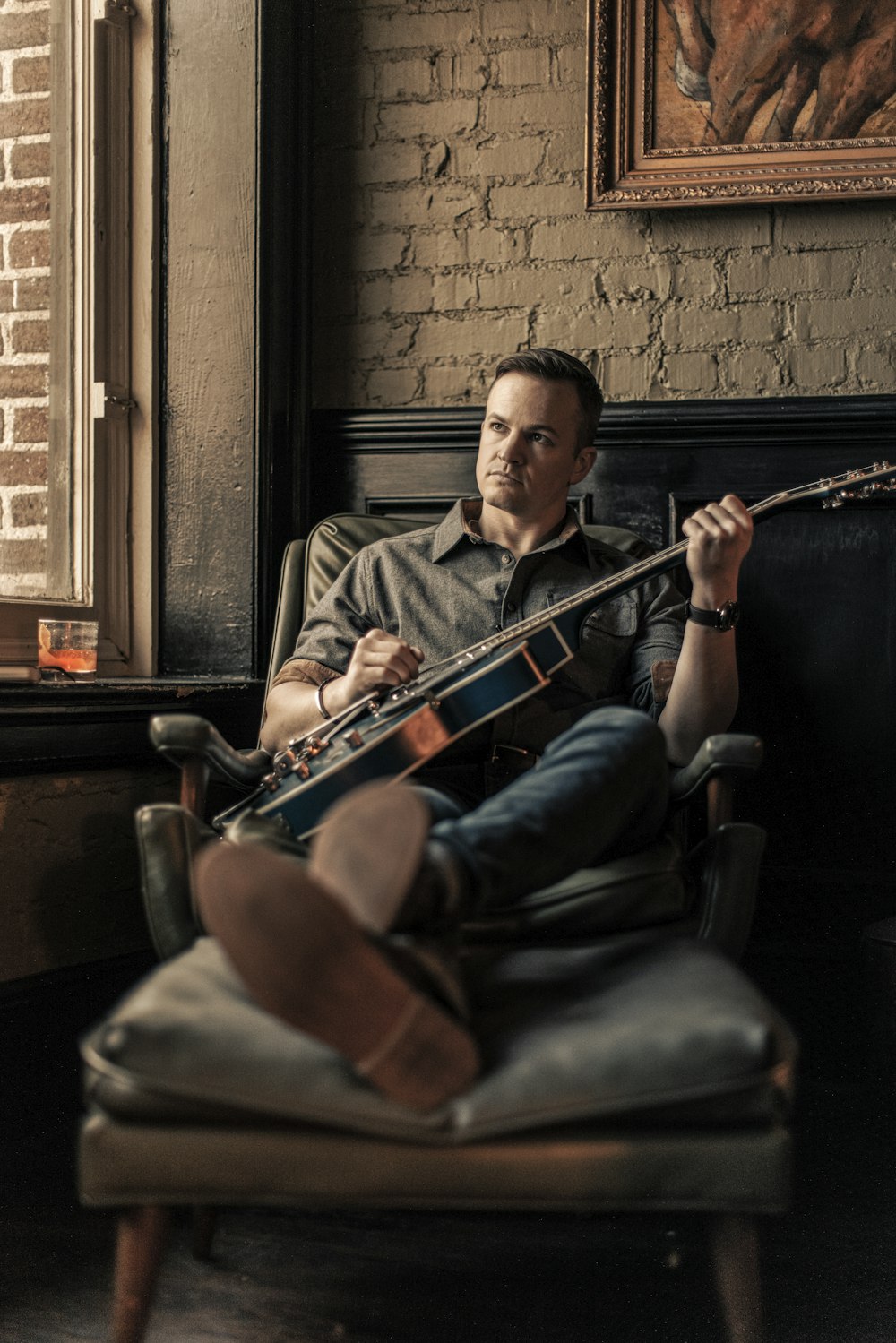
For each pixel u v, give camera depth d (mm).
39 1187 1612
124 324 2523
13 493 2318
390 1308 1330
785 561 2498
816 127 2420
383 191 2658
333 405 2684
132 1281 1046
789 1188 926
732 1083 924
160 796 2234
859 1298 1337
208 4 2480
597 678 1759
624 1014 985
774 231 2490
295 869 856
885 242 2439
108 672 2477
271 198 2496
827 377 2471
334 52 2662
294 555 2088
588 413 1873
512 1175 917
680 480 2510
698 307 2527
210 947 1155
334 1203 926
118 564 2525
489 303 2619
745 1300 1036
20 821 1955
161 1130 941
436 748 1458
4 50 2309
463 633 1777
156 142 2512
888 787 2467
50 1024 1996
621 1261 1448
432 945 959
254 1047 942
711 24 2449
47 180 2393
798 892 2510
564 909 1249
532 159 2594
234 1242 1491
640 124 2486
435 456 2611
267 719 1754
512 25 2592
